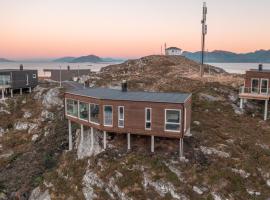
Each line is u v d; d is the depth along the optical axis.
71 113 34.22
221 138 30.44
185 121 27.78
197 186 24.33
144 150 28.61
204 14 54.56
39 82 68.44
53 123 44.22
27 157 38.16
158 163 26.59
